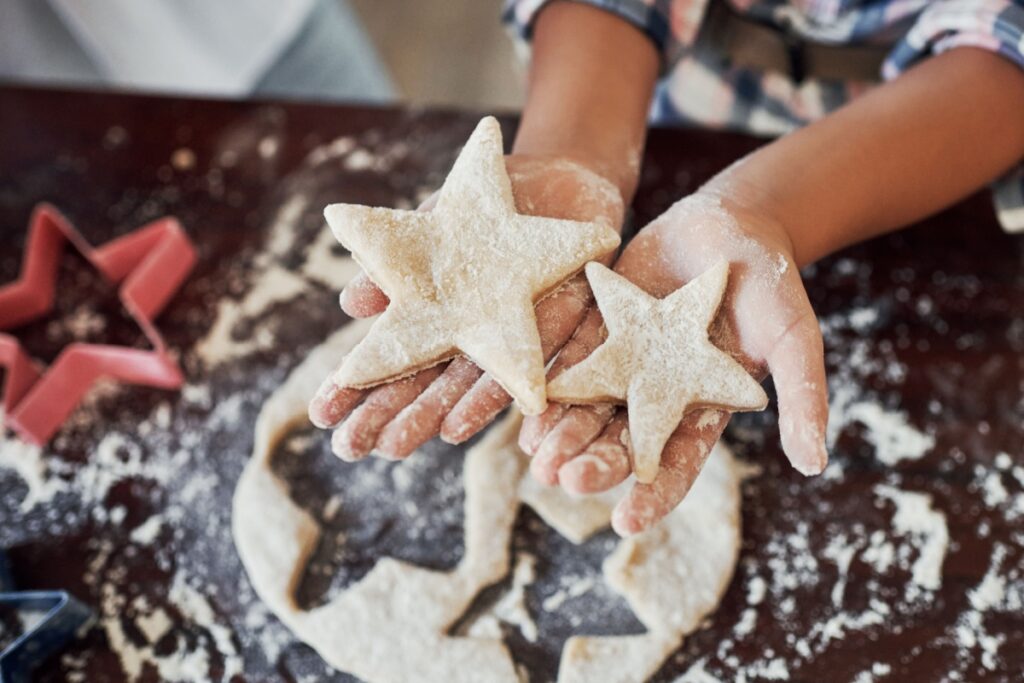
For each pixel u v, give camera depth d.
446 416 0.38
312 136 0.56
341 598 0.44
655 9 0.47
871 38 0.50
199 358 0.50
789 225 0.41
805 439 0.35
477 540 0.45
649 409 0.37
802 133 0.43
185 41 0.72
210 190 0.55
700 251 0.40
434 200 0.41
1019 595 0.43
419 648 0.43
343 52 0.80
